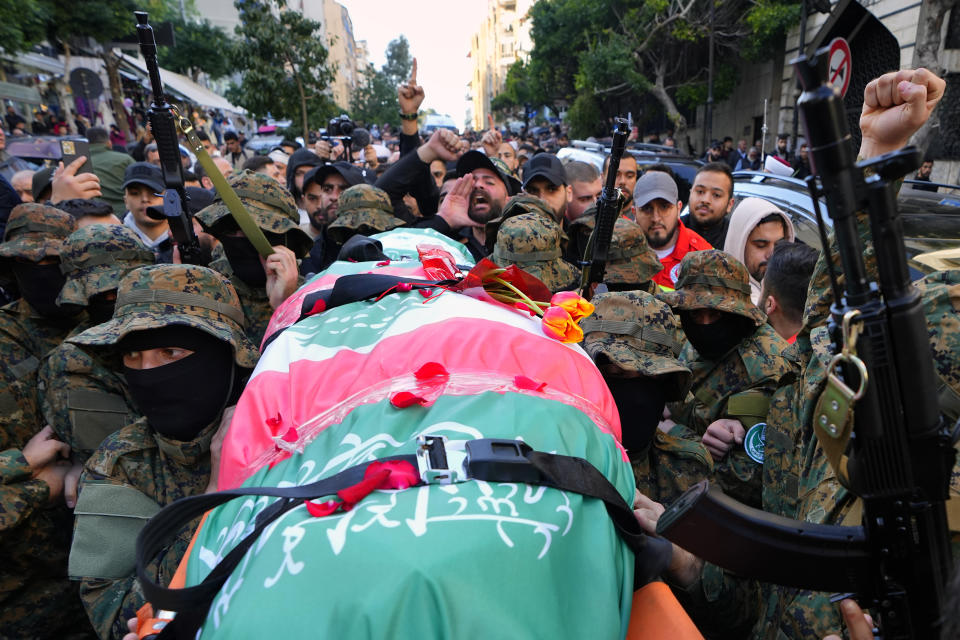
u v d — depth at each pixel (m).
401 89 4.12
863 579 0.96
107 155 5.86
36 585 2.10
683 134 21.95
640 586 1.12
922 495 0.87
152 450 1.79
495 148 4.99
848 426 0.84
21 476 2.00
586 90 24.42
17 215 2.54
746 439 2.04
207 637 0.84
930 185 4.15
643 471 1.97
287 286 2.31
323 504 0.92
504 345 1.27
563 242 3.05
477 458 0.94
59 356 2.15
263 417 1.24
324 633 0.76
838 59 1.50
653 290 2.92
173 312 1.72
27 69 15.45
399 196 3.88
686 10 19.47
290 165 5.27
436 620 0.76
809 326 1.55
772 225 3.38
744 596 1.71
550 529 0.90
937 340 1.06
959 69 9.83
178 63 23.25
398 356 1.25
